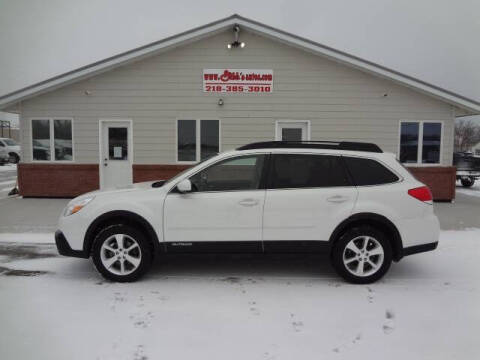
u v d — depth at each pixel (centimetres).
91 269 508
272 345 316
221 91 1039
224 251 458
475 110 1010
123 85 1039
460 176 1543
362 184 457
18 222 773
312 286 451
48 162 1070
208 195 454
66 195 1070
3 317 365
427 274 494
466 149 5656
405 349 312
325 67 1032
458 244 632
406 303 402
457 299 414
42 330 339
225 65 1033
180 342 321
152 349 309
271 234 454
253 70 1034
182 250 458
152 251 471
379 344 319
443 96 1009
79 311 378
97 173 1063
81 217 454
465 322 360
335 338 329
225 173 465
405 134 1053
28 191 1073
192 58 1030
